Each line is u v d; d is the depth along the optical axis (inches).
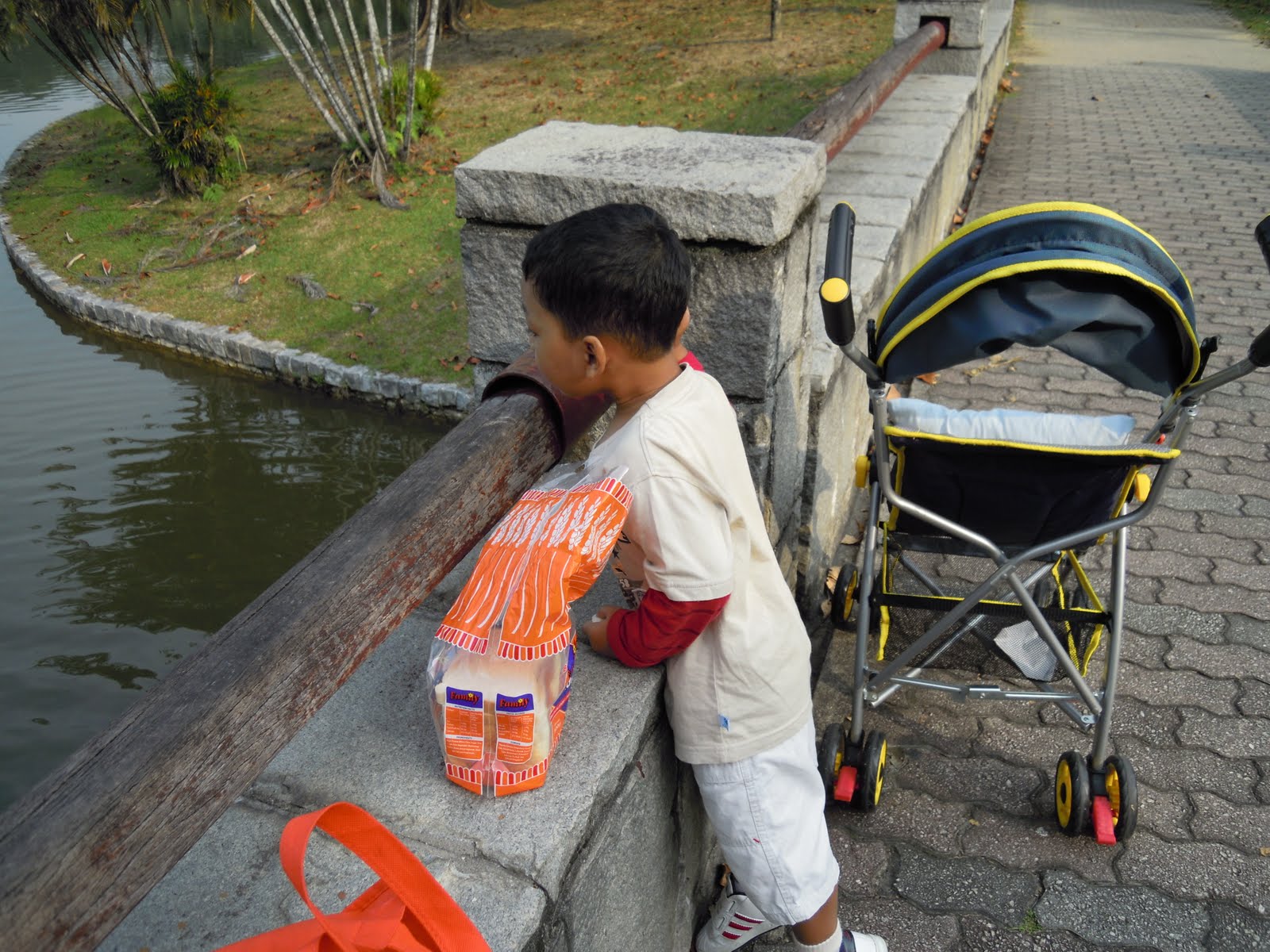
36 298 425.1
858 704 102.6
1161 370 84.9
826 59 557.6
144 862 38.2
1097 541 100.1
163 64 807.7
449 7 724.0
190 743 40.3
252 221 438.3
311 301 368.2
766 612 64.6
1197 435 181.8
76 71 483.8
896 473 93.5
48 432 317.7
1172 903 95.3
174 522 272.2
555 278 55.2
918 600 97.8
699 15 707.4
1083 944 91.7
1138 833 103.0
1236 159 353.4
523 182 81.7
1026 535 93.7
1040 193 321.1
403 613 54.0
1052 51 598.5
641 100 523.2
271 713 44.6
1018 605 96.0
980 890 97.5
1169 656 128.3
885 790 109.8
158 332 364.5
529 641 53.0
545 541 54.1
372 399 318.7
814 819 68.8
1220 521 156.6
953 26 297.3
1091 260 79.4
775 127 455.8
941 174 222.1
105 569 255.3
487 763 55.3
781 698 65.2
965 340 83.2
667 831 73.6
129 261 421.1
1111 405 193.0
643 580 63.5
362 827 43.3
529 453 67.4
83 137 620.1
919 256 205.8
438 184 451.5
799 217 87.1
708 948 84.0
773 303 82.7
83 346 379.6
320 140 522.0
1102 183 330.6
